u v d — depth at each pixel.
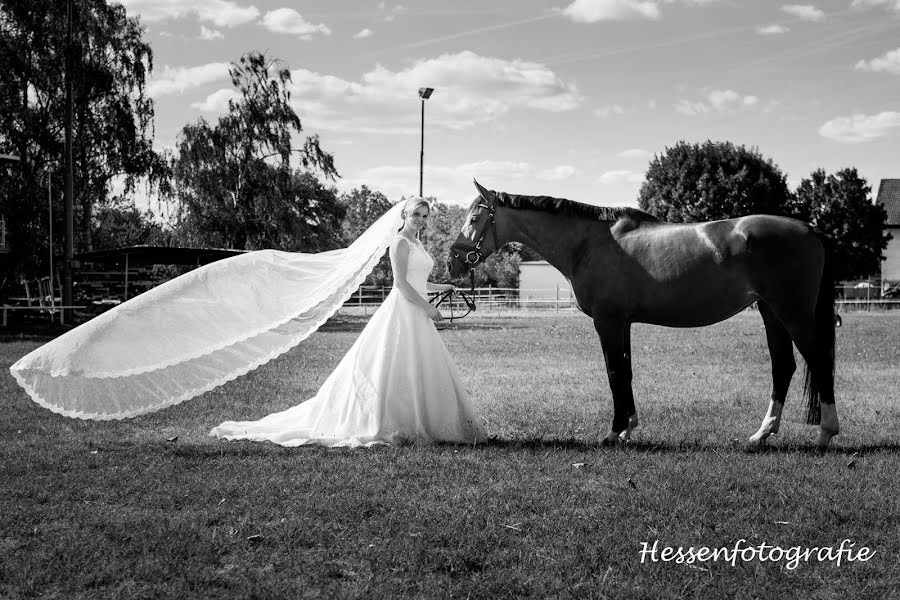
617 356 7.17
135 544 4.38
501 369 13.45
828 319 6.74
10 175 31.22
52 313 28.28
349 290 7.29
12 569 4.01
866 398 9.84
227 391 10.55
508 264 57.12
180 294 6.99
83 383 6.89
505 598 3.74
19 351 16.44
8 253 31.14
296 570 4.04
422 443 6.84
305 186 53.28
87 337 6.73
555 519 4.79
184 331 6.91
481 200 7.57
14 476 5.89
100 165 34.03
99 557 4.21
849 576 3.98
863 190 59.72
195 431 7.78
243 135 40.97
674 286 6.84
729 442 7.15
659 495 5.23
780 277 6.60
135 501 5.24
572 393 10.46
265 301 7.11
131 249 29.72
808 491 5.31
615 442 7.07
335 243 56.06
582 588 3.82
